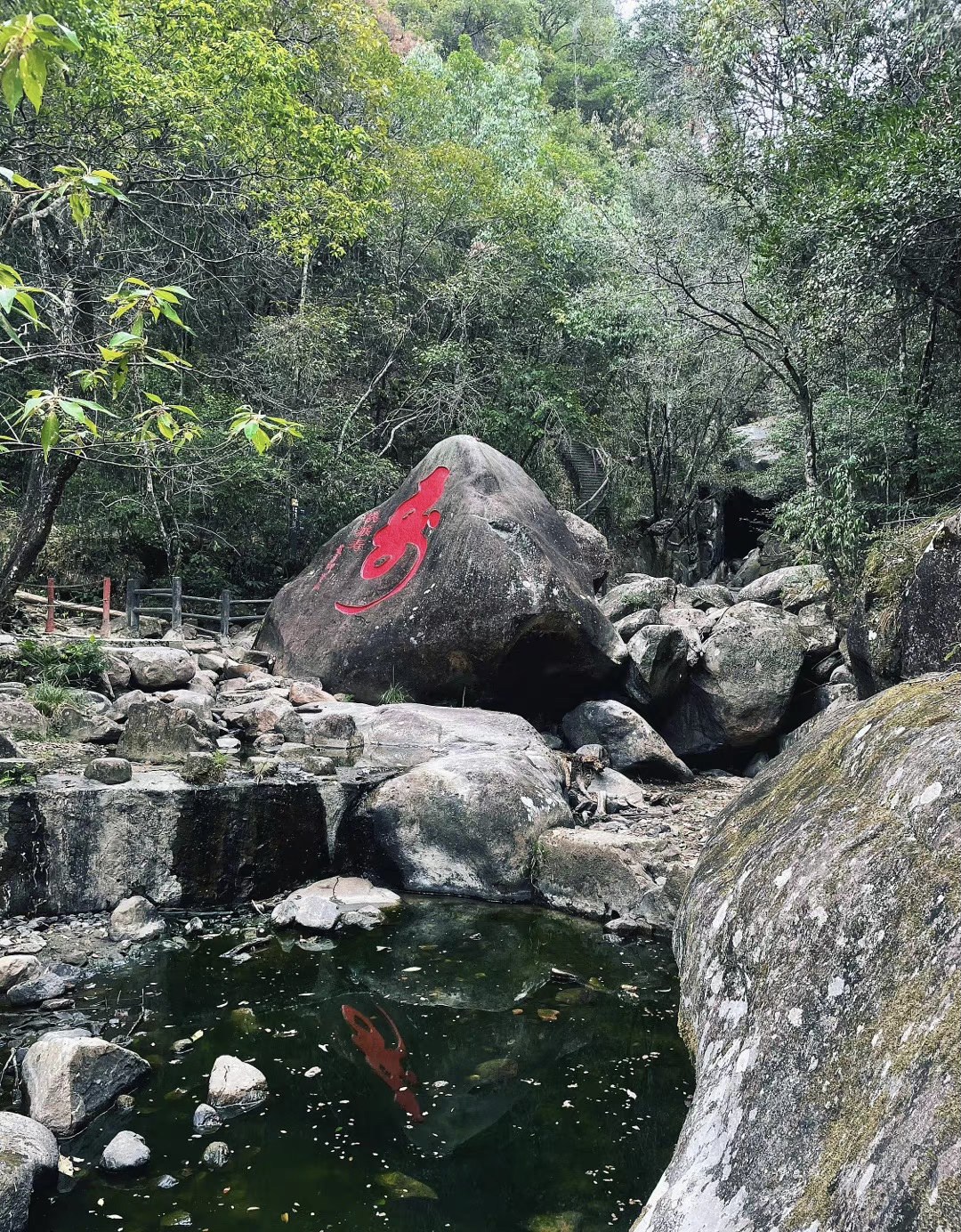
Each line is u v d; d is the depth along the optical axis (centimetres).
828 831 247
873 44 1111
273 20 1393
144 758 606
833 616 988
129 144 1037
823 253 936
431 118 1928
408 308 1828
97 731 645
